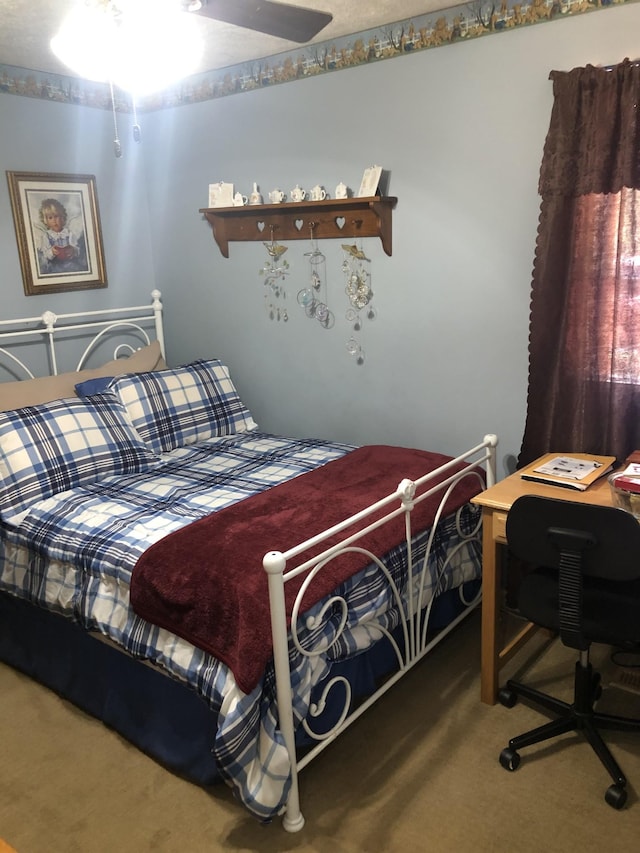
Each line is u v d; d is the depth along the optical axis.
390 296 2.85
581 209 2.23
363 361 3.01
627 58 2.09
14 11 2.24
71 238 3.25
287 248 3.11
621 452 2.32
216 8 1.59
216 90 3.17
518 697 2.24
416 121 2.61
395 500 2.09
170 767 2.00
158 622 1.86
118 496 2.44
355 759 1.99
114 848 1.73
